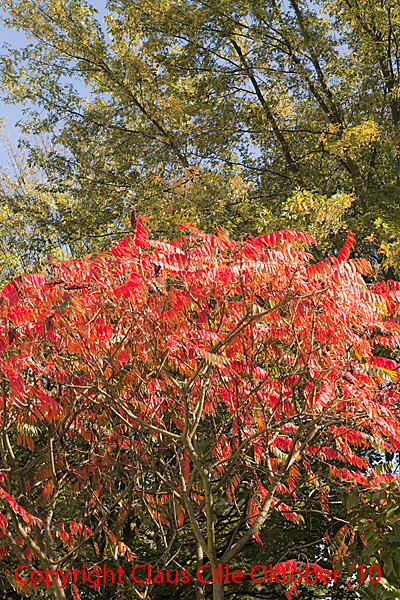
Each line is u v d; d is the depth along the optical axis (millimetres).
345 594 7746
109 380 6012
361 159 14289
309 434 5797
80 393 5875
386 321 5434
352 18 14969
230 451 6160
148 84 15680
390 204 13180
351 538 5219
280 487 6039
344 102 15016
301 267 4953
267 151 15602
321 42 14727
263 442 5836
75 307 4801
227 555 5121
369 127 12438
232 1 14375
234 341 5500
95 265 4965
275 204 13930
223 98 15180
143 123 16203
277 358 5859
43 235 15680
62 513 6465
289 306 5238
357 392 5219
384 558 4672
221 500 8164
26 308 5008
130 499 5949
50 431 6090
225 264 5484
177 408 6148
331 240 12359
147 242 4984
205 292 5191
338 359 5629
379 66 15266
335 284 5008
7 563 6770
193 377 4996
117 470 6535
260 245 5000
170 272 4992
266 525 7914
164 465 5949
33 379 5531
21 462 7770
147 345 5648
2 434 5773
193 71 15602
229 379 5812
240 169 15914
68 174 15703
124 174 15508
